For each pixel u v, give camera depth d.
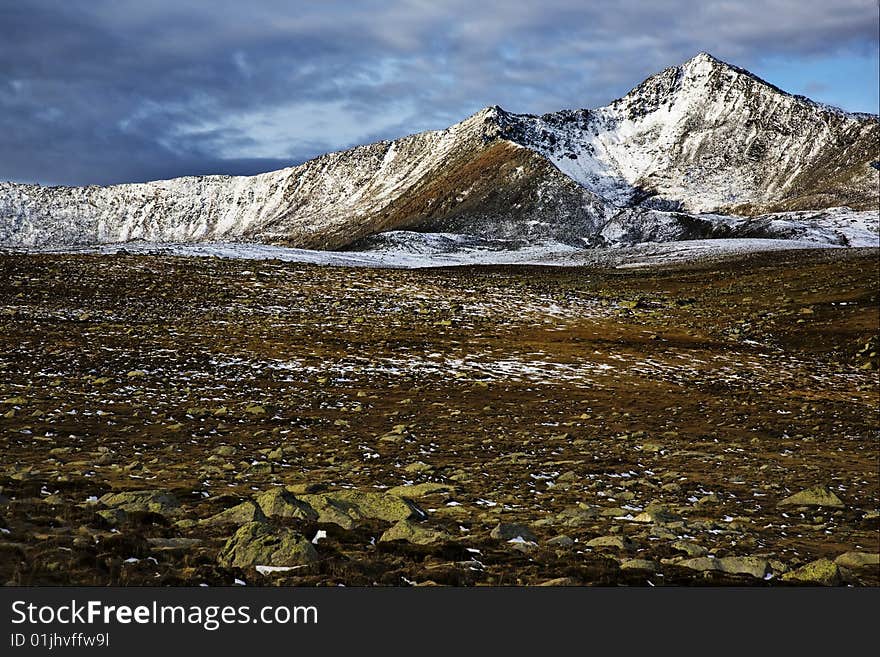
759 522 23.59
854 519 24.88
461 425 38.66
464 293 89.81
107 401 37.09
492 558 16.20
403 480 25.66
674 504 24.98
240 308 72.88
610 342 68.75
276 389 44.28
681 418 44.47
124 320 63.44
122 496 18.34
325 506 19.44
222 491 21.67
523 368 57.06
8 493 18.03
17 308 63.78
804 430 42.34
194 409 36.09
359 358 55.84
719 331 76.00
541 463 30.38
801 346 69.25
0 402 34.25
